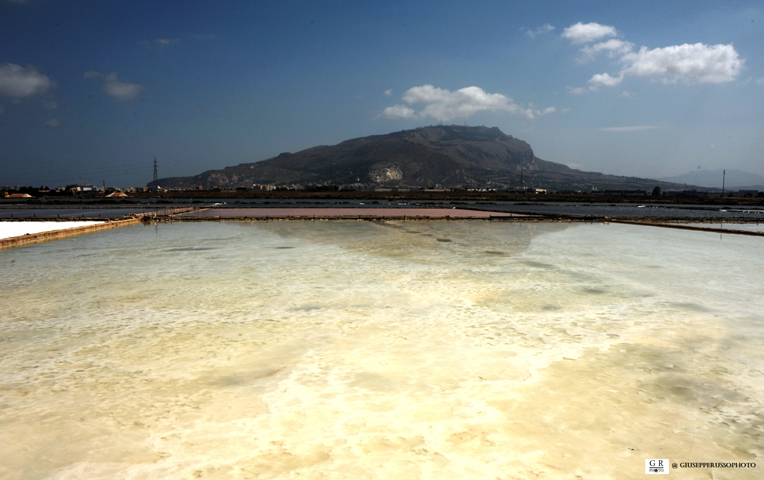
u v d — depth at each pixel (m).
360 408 4.88
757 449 4.16
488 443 4.22
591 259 15.73
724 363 6.21
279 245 19.39
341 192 179.38
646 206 91.50
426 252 17.30
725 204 113.75
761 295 10.30
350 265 14.23
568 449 4.13
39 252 17.28
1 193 139.88
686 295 10.30
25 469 3.85
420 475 3.73
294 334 7.41
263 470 3.81
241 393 5.25
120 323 8.04
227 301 9.62
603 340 7.16
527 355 6.48
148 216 34.56
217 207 60.97
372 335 7.37
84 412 4.81
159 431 4.43
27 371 5.91
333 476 3.72
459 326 7.88
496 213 48.16
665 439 4.30
